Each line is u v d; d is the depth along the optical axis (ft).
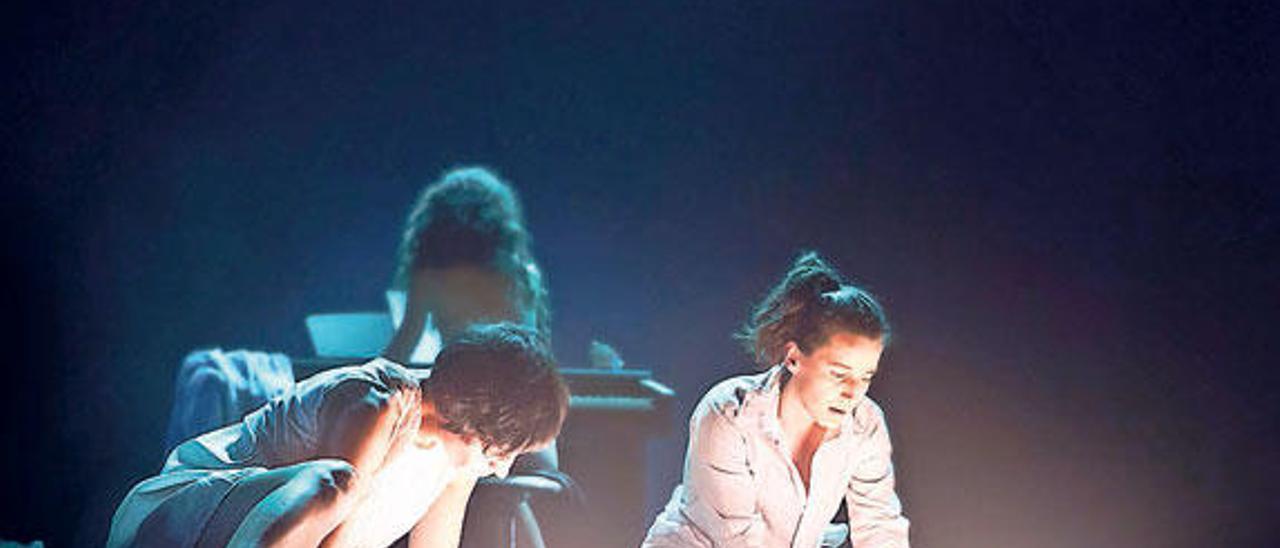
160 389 24.79
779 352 14.65
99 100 24.68
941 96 25.20
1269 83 22.91
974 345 24.53
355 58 26.11
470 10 26.27
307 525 12.10
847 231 25.82
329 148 26.18
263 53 25.67
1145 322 23.63
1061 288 24.18
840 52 25.80
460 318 18.92
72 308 24.49
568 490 16.85
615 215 26.73
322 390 13.03
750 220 26.40
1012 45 24.63
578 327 26.76
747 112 26.32
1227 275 23.18
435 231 19.03
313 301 26.16
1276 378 22.88
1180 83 23.48
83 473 23.62
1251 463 22.82
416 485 13.51
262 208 25.91
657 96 26.53
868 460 15.08
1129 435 23.53
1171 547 23.11
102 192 24.82
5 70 24.20
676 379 26.55
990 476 23.99
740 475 14.70
